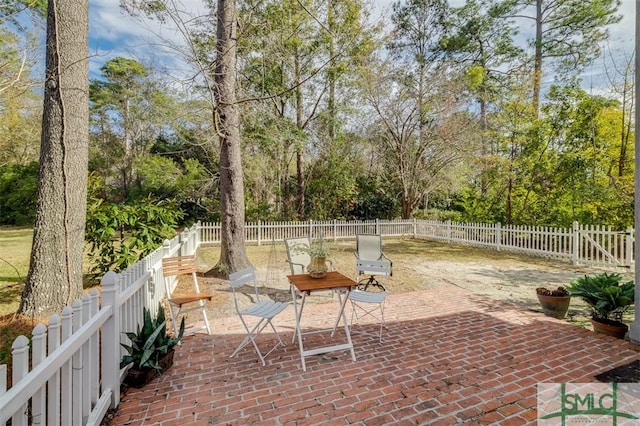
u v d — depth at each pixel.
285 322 4.89
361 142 17.88
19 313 4.55
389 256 11.02
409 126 16.16
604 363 3.54
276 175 18.14
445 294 6.41
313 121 17.45
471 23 18.94
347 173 18.14
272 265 9.60
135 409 2.76
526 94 13.43
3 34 5.82
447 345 4.02
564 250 9.95
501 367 3.46
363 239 7.55
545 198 12.80
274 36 7.57
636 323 4.07
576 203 11.70
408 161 16.39
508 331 4.46
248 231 13.96
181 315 5.21
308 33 14.34
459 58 19.95
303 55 14.73
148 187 19.77
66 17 4.52
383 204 18.98
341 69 14.41
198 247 12.75
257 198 17.94
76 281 4.72
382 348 3.96
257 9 8.33
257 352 3.69
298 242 6.77
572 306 5.76
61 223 4.59
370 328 4.61
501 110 14.14
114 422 2.59
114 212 6.04
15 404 1.49
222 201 7.73
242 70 9.29
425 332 4.45
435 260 10.27
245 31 6.78
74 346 2.12
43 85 5.01
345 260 10.50
